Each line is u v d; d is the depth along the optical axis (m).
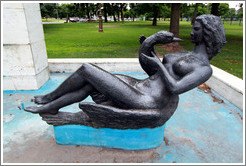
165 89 2.14
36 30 4.25
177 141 2.63
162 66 2.04
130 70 5.40
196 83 1.93
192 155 2.38
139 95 2.08
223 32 2.05
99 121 2.20
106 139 2.39
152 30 19.23
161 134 2.43
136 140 2.37
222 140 2.66
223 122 3.08
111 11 42.06
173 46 10.24
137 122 2.12
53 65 5.32
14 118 3.15
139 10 22.48
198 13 39.97
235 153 2.42
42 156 2.32
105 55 8.26
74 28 22.77
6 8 3.71
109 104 2.24
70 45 10.95
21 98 3.90
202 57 2.08
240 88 3.42
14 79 4.23
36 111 2.28
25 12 3.78
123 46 10.56
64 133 2.42
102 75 1.98
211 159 2.32
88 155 2.34
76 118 2.33
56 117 2.33
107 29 21.38
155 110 2.04
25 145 2.53
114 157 2.32
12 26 3.85
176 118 3.20
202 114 3.31
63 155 2.34
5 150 2.43
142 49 2.23
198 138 2.70
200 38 2.08
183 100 3.84
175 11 10.04
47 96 2.27
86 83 2.11
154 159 2.31
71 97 2.18
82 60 5.46
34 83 4.27
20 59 4.09
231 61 7.57
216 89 4.16
